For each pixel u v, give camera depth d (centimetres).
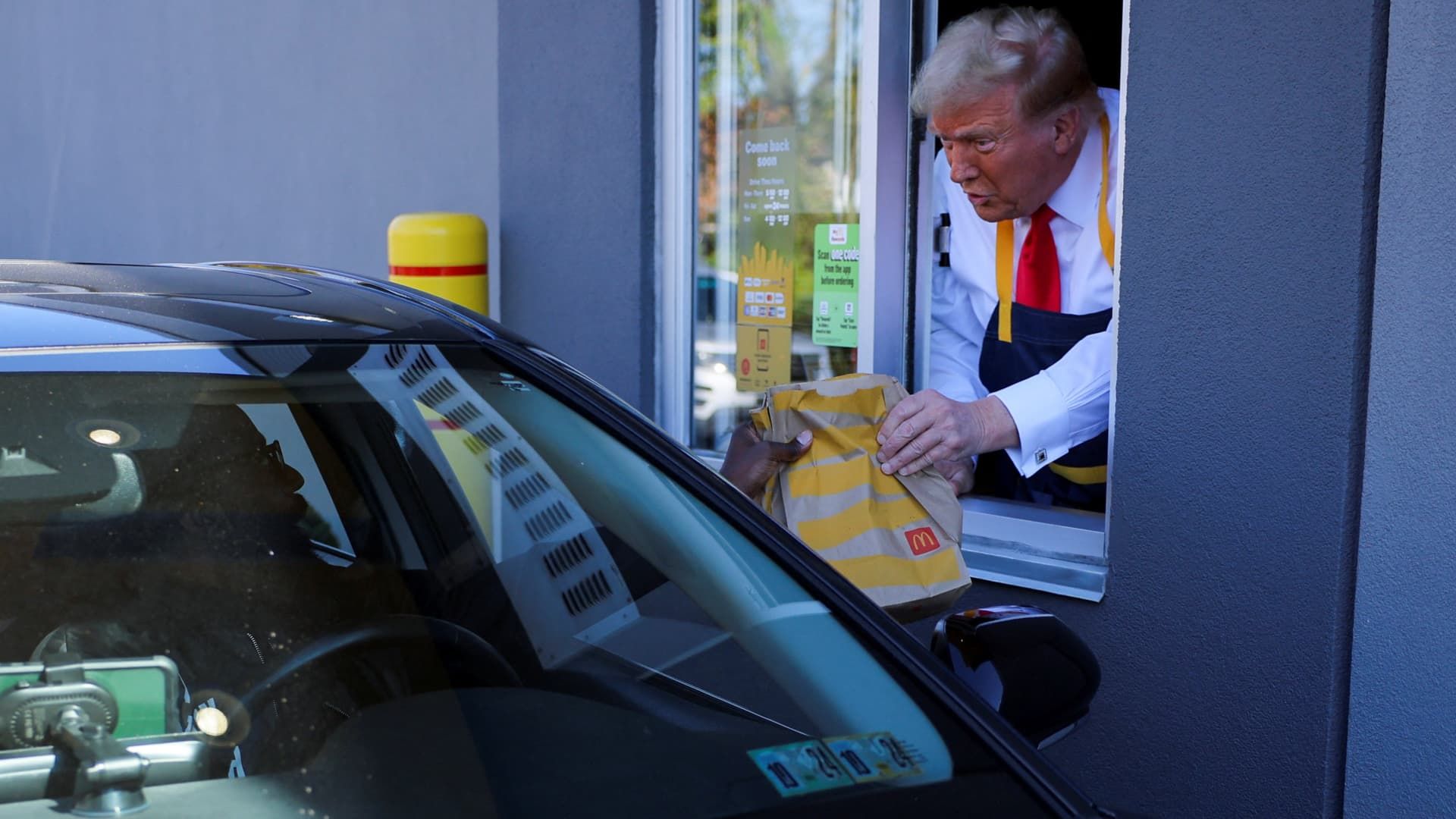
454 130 499
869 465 254
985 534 343
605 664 167
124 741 135
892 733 154
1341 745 286
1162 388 296
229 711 144
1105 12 349
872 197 368
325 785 138
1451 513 264
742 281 414
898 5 362
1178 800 304
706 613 170
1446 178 257
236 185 620
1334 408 274
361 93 539
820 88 388
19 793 127
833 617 169
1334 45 266
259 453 161
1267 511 285
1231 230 283
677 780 145
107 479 154
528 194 444
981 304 362
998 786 148
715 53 410
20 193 804
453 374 181
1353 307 270
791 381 404
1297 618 283
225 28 614
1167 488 297
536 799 140
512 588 174
